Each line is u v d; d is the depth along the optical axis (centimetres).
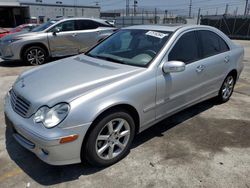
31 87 297
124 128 312
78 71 328
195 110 479
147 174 293
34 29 955
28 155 324
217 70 445
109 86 289
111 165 308
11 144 348
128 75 312
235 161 321
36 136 256
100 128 281
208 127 411
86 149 280
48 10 4447
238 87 644
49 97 270
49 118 258
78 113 260
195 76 391
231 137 381
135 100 306
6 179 282
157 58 340
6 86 620
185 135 383
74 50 952
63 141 255
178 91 367
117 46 402
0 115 440
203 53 416
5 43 848
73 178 285
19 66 863
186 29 393
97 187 272
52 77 315
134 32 410
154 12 4594
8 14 2836
